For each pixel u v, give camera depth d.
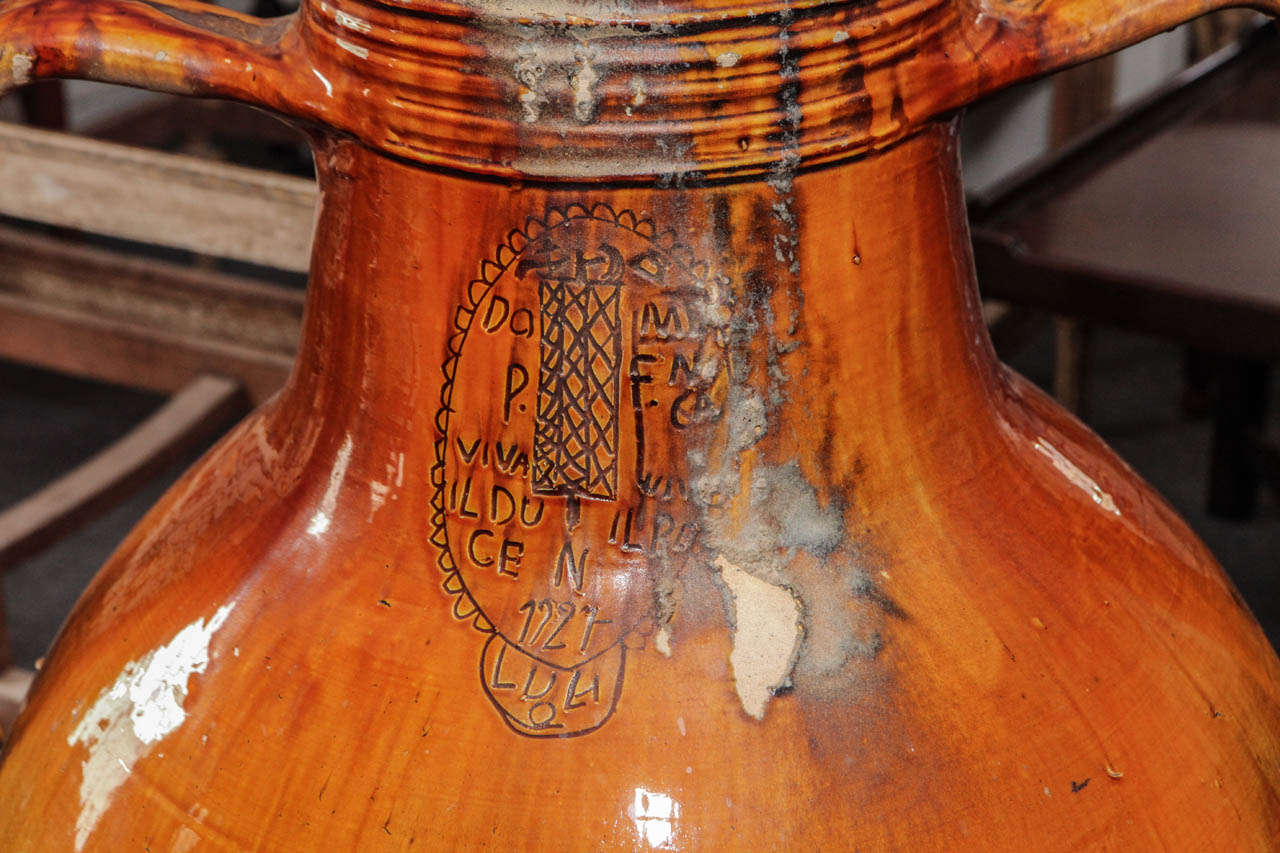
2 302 2.53
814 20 0.75
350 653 0.79
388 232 0.80
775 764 0.76
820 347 0.79
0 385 4.13
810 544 0.80
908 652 0.79
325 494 0.83
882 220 0.79
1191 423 4.02
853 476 0.81
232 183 1.78
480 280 0.78
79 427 3.96
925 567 0.81
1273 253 2.29
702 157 0.76
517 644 0.78
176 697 0.81
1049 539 0.83
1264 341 2.14
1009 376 0.93
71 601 3.35
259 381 2.45
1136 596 0.84
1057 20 0.80
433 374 0.80
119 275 2.45
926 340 0.82
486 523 0.80
